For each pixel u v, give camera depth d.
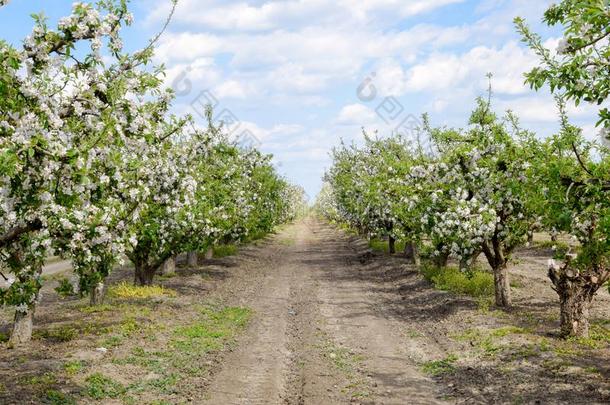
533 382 10.90
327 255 44.06
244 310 20.67
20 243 9.78
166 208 19.33
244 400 10.84
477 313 17.75
